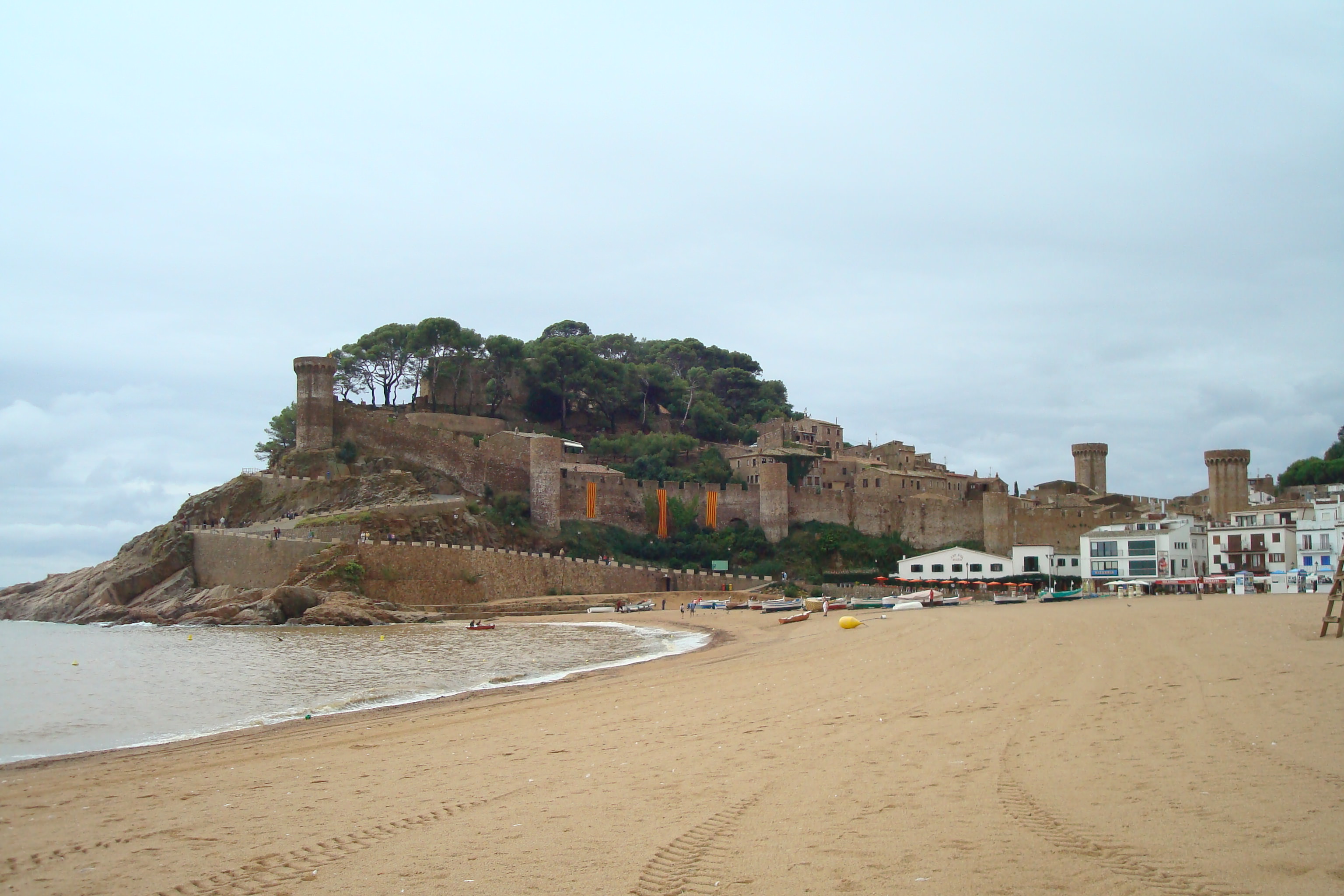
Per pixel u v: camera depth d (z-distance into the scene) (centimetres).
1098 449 17675
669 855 1326
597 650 5991
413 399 15325
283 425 14712
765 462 14188
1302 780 1484
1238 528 11450
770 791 1653
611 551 12369
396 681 4534
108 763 2580
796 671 3650
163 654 6278
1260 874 1099
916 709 2455
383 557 9888
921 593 9981
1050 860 1192
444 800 1795
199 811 1873
